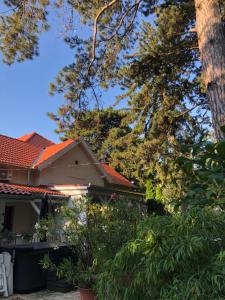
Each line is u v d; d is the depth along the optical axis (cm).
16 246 1068
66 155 2088
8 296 898
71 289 955
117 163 1920
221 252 272
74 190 1645
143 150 1588
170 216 351
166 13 1236
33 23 963
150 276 306
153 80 1378
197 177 376
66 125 1225
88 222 698
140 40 1348
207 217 315
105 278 374
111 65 1099
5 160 1772
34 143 2541
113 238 643
